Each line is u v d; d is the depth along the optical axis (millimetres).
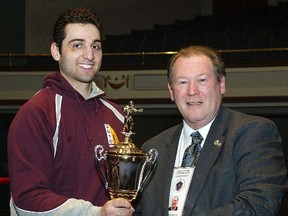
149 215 2598
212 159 2479
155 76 10875
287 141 11227
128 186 2432
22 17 13000
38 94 2580
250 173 2369
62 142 2514
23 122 2473
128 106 2533
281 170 2430
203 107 2512
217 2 15555
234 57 10992
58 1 13633
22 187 2381
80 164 2541
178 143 2693
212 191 2422
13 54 11625
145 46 12250
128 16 14859
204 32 12414
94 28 2580
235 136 2486
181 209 2439
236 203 2285
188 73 2496
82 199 2512
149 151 2625
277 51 10602
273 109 10398
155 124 11773
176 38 12398
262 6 14383
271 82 10344
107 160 2451
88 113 2654
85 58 2557
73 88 2615
